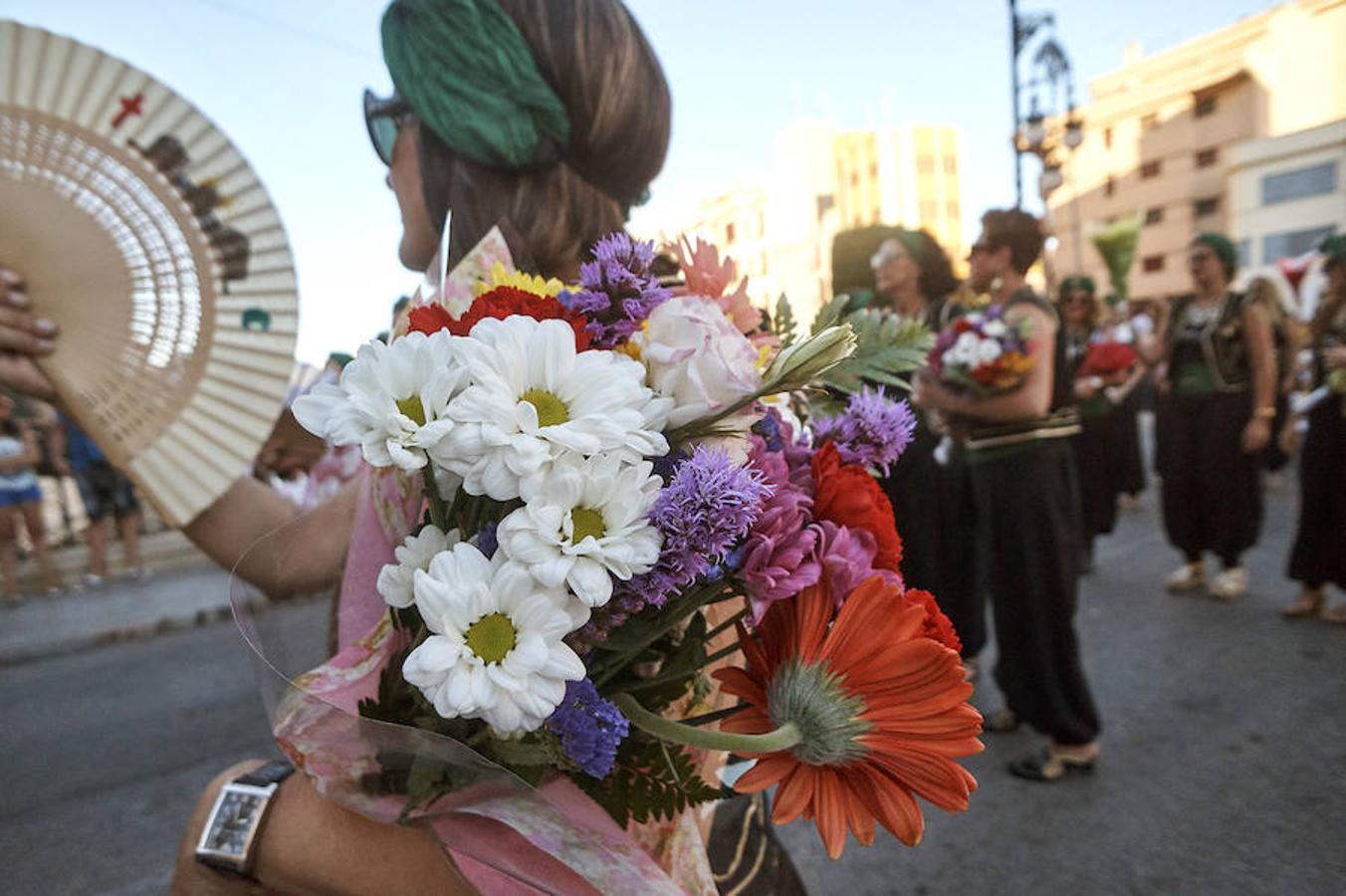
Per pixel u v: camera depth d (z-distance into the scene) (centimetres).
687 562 52
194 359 92
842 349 55
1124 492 788
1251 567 545
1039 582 275
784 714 58
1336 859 227
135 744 370
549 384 53
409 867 59
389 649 62
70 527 952
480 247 72
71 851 281
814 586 58
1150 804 262
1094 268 4028
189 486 91
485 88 75
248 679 455
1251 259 3638
